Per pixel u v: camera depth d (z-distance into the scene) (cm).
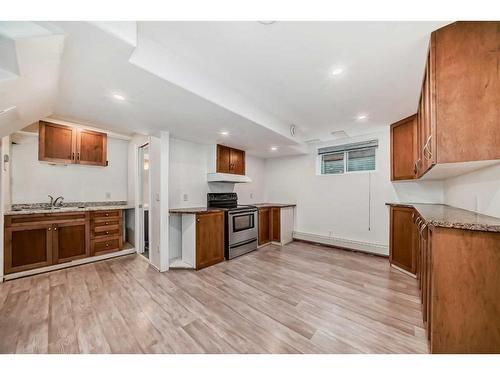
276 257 351
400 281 255
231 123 253
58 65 131
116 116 230
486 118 119
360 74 182
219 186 410
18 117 187
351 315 185
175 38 143
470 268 119
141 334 158
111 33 107
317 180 440
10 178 290
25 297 212
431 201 306
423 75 180
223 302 206
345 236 398
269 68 176
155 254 301
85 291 226
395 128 304
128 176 408
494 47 118
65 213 293
